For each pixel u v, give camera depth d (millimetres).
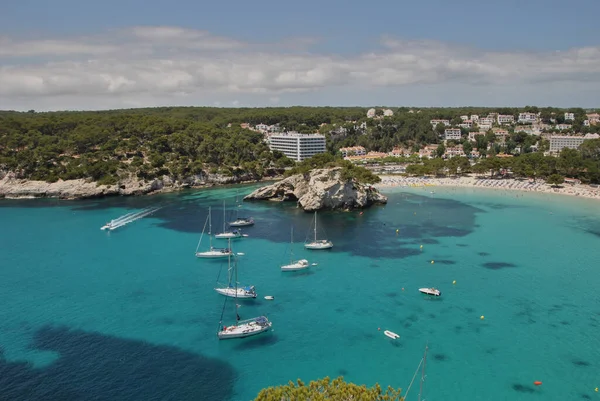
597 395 76000
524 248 153250
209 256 143125
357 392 47344
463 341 92250
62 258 141125
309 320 101062
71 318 101500
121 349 88938
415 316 102812
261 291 116625
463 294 114750
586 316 102875
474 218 198000
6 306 107250
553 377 80625
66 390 76188
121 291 116188
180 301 110500
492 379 80062
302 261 135250
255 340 92812
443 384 78688
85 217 195625
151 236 167000
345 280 124188
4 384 77438
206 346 90312
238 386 78000
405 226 183750
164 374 81062
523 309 106375
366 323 99625
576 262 138750
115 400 73875
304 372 82000
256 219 196625
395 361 85438
